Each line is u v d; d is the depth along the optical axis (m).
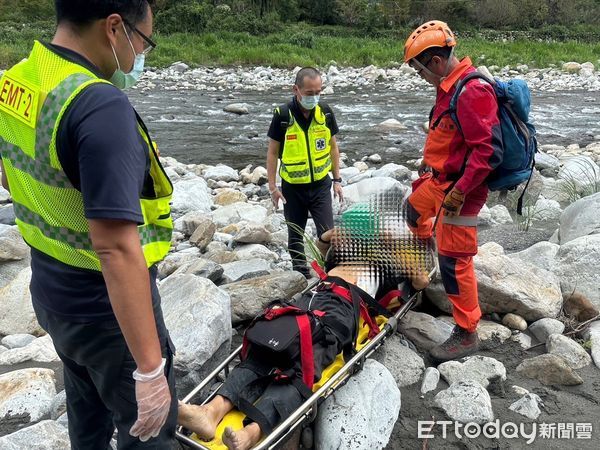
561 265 4.44
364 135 14.11
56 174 1.76
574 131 14.56
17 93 1.82
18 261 4.95
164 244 2.10
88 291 1.88
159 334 2.06
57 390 3.47
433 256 3.96
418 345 3.78
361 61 28.34
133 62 1.95
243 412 2.63
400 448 3.02
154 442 2.10
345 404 3.02
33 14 37.09
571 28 43.12
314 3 42.00
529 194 7.46
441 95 3.41
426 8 41.41
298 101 4.90
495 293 3.97
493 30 43.03
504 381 3.49
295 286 4.22
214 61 27.59
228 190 8.47
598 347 3.75
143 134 1.90
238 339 3.88
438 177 3.54
